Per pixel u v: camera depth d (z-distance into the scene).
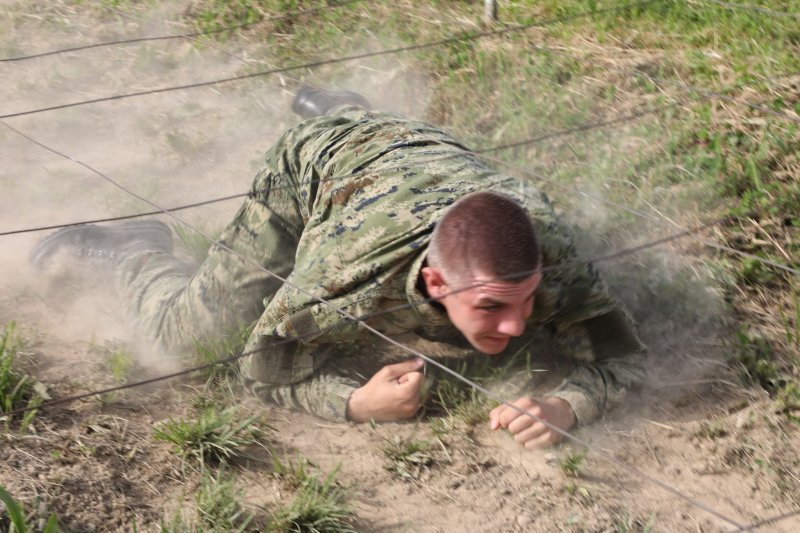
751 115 5.45
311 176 4.00
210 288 4.12
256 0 7.21
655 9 6.66
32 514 3.26
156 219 5.09
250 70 6.61
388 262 3.43
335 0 7.18
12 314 4.43
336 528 3.33
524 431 3.64
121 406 3.84
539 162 5.45
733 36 6.20
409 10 7.04
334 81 6.40
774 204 4.87
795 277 4.52
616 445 3.77
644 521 3.46
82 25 7.30
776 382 4.07
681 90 5.80
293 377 3.81
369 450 3.72
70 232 4.70
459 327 3.40
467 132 5.82
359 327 3.58
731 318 4.38
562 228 3.60
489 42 6.54
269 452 3.68
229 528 3.30
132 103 6.42
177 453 3.60
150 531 3.32
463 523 3.44
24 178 5.62
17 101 6.45
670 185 5.14
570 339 3.82
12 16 7.39
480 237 3.24
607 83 5.98
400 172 3.63
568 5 6.81
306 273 3.61
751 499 3.58
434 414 3.91
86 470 3.50
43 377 3.98
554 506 3.51
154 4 7.40
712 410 3.96
